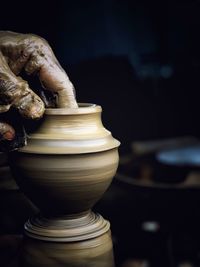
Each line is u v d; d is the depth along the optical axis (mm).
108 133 391
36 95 367
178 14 1463
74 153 351
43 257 379
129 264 667
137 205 769
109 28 1428
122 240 747
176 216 759
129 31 1467
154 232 758
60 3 1360
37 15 1354
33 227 392
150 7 1470
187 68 1495
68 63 1408
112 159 377
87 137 365
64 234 379
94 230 390
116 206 770
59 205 376
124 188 777
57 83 387
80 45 1413
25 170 363
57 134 365
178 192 746
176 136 1434
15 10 1334
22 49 388
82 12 1393
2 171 658
